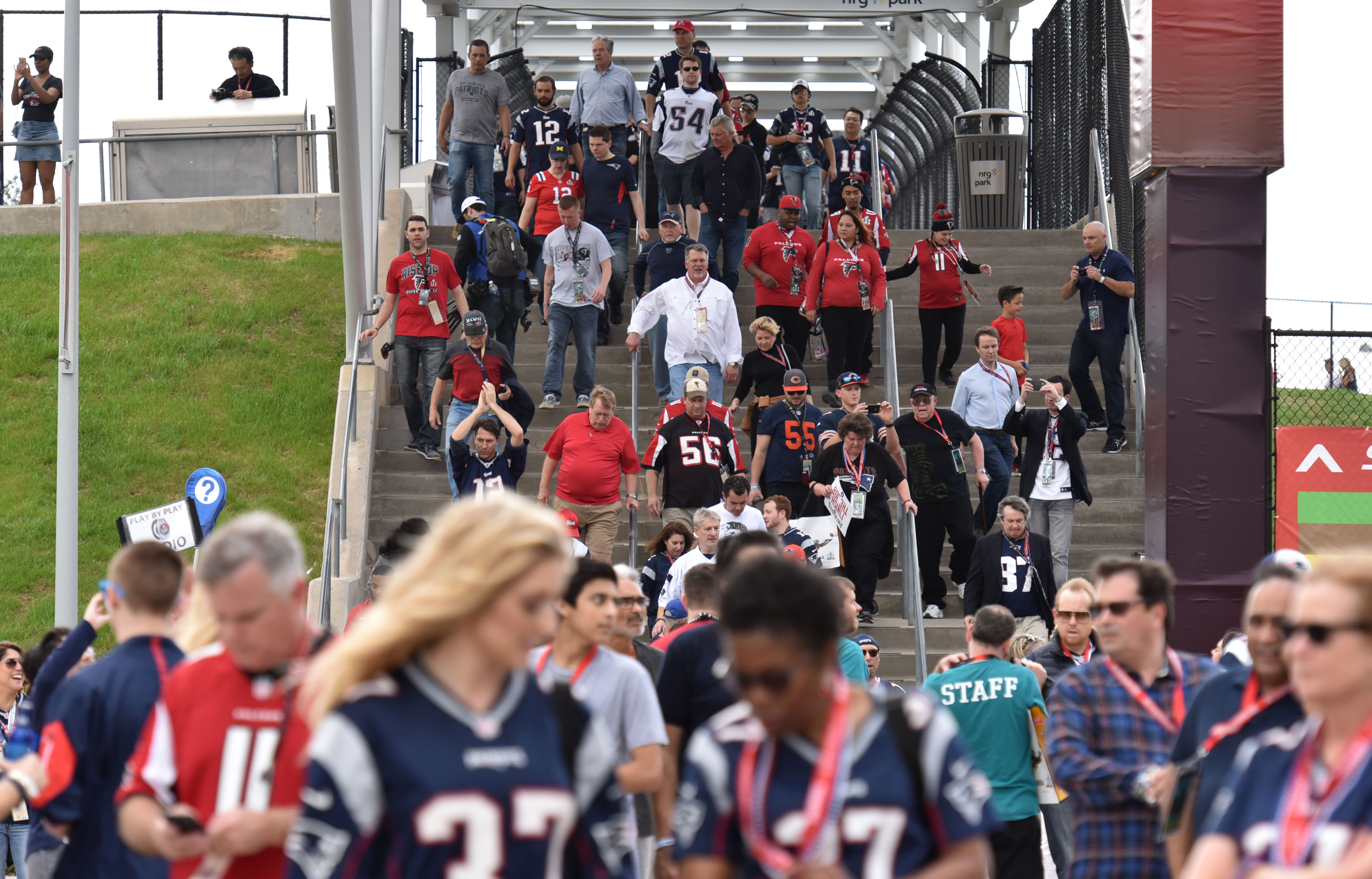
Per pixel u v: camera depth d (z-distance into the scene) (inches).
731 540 857.5
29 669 996.6
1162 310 1507.1
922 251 2298.2
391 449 2209.6
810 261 2271.2
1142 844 709.3
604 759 455.8
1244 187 1496.1
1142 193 2459.4
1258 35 1494.8
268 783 522.9
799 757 438.9
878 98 4800.7
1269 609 621.3
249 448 2316.7
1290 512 1533.0
